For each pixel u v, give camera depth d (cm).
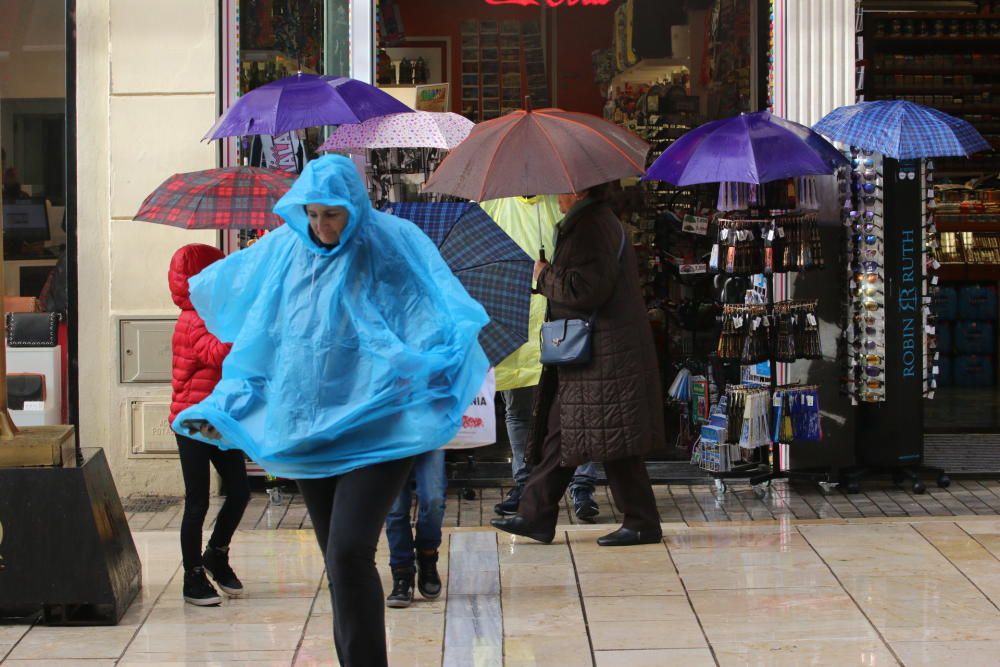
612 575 1049
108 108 1356
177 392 945
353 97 1137
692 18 1512
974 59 2088
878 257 1343
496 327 959
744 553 1110
